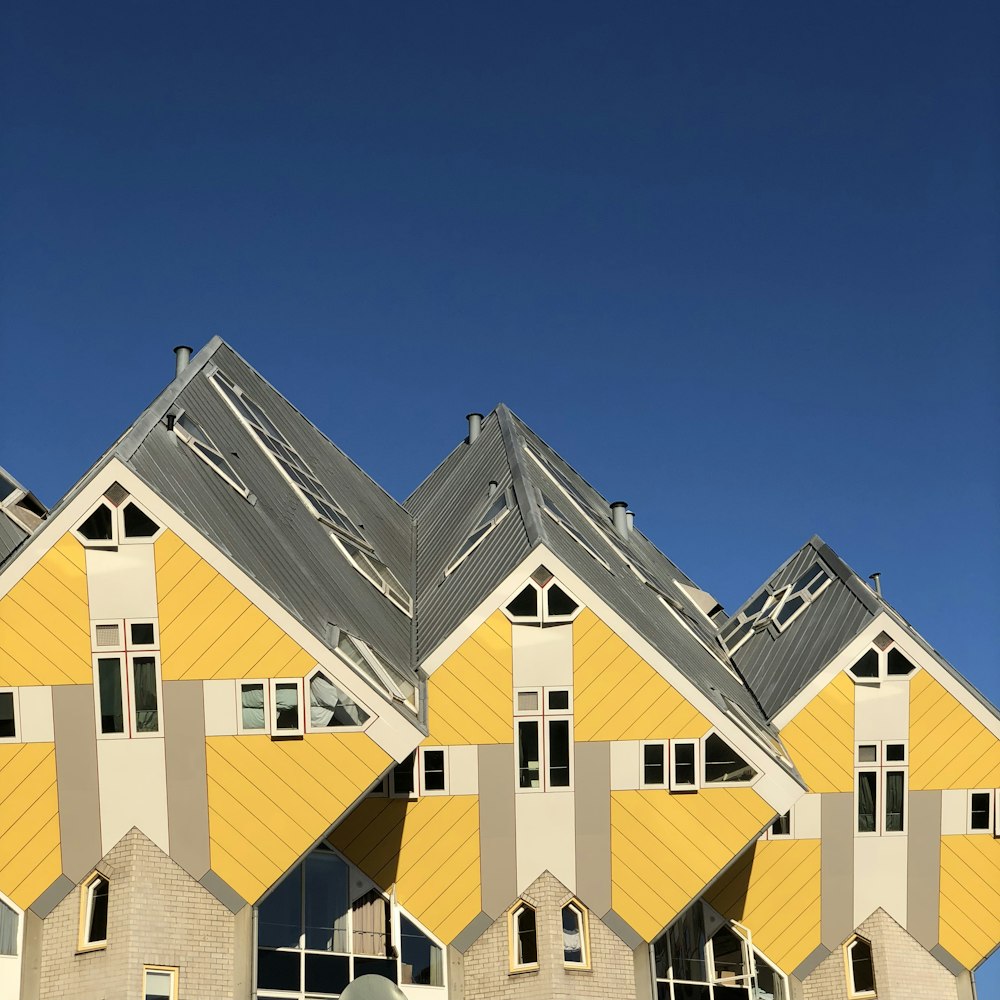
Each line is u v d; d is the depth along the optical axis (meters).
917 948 33.09
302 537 33.56
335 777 26.91
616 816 30.00
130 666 26.88
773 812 29.67
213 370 38.97
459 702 30.34
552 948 29.47
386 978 28.06
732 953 33.28
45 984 26.20
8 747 26.69
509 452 40.91
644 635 30.33
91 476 26.92
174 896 26.53
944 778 33.38
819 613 38.00
